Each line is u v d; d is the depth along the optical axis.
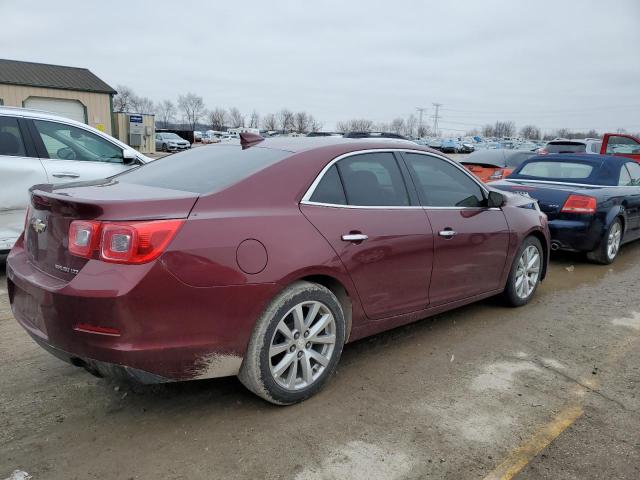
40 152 5.70
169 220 2.66
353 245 3.33
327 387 3.43
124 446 2.76
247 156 3.47
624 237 7.39
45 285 2.72
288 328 3.07
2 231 5.49
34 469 2.56
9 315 4.63
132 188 3.17
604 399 3.33
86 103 32.41
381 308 3.62
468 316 4.86
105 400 3.22
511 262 4.83
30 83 30.39
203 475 2.54
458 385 3.49
